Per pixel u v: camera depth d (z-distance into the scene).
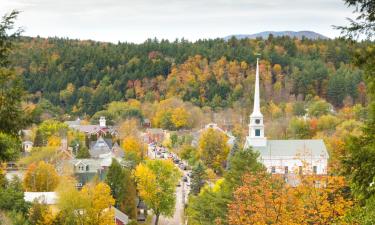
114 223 87.38
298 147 136.25
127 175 111.44
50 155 140.12
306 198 41.19
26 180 115.00
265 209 41.69
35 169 116.75
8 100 27.47
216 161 173.75
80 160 146.00
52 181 116.25
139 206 123.31
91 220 84.31
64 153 150.50
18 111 27.81
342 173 26.09
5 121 27.30
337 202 39.75
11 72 27.62
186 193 145.50
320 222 40.12
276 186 46.34
